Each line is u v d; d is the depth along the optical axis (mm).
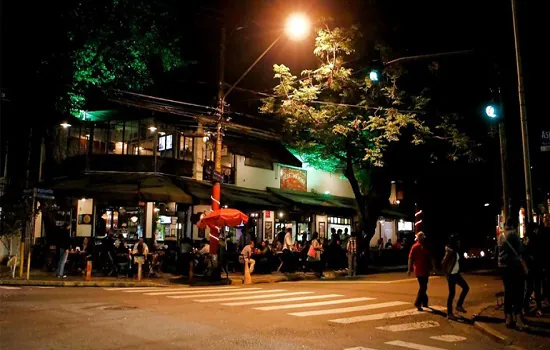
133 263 20375
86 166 24719
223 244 20766
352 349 8328
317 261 23328
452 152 25203
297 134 25469
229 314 11320
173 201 22766
